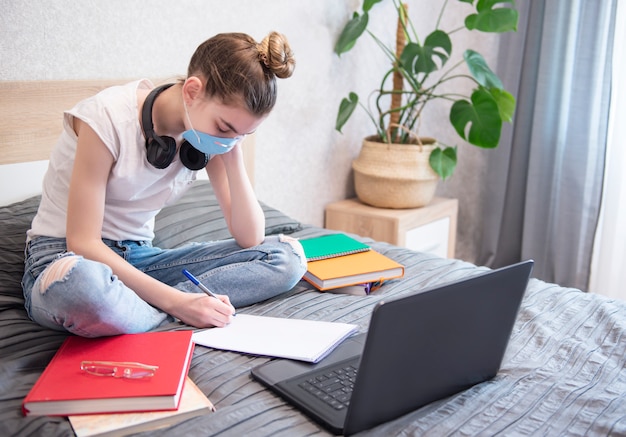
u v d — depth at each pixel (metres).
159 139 1.38
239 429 1.00
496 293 1.11
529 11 2.83
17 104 1.75
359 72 2.81
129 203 1.50
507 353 1.31
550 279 2.97
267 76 1.32
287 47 1.33
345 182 2.90
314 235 2.05
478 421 1.05
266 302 1.55
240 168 1.59
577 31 2.72
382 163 2.64
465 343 1.10
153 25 2.05
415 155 2.62
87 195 1.35
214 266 1.57
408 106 2.68
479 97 2.52
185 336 1.26
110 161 1.37
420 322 1.00
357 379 0.96
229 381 1.16
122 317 1.25
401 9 2.68
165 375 1.10
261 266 1.53
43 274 1.25
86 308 1.20
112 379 1.08
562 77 2.78
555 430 1.02
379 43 2.67
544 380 1.19
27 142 1.78
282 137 2.54
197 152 1.44
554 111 2.83
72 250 1.35
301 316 1.45
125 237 1.53
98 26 1.92
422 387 1.07
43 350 1.24
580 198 2.80
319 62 2.61
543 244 2.96
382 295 1.61
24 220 1.63
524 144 2.96
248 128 1.35
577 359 1.27
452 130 3.28
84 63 1.90
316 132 2.69
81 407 1.03
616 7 2.58
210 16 2.20
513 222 3.07
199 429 0.99
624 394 1.14
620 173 2.71
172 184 1.53
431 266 1.82
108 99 1.38
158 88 1.42
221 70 1.29
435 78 3.13
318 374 1.16
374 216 2.64
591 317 1.49
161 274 1.57
